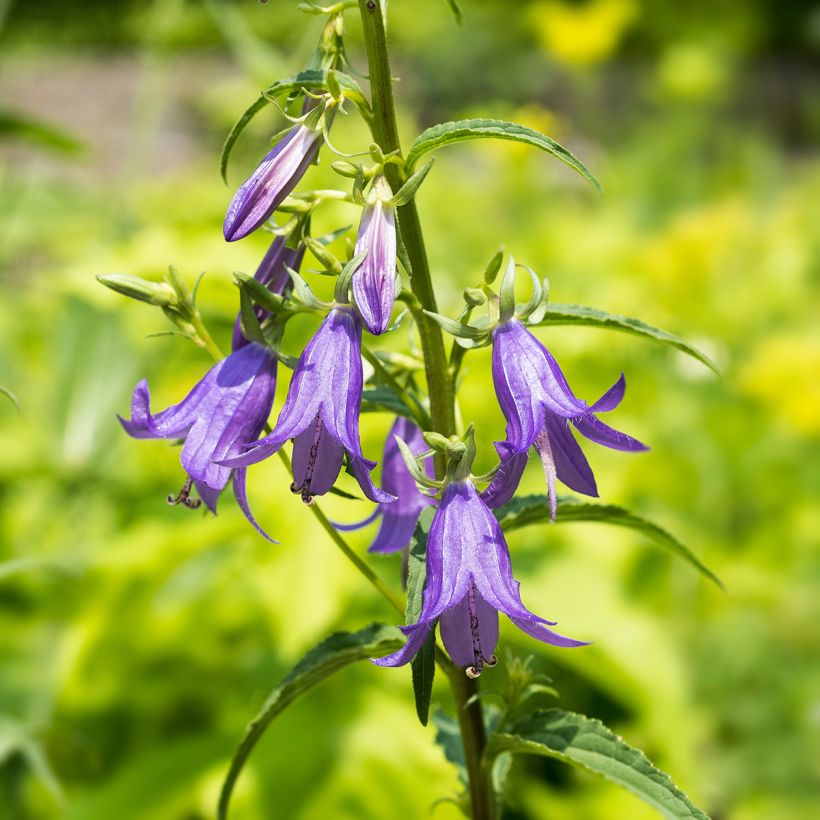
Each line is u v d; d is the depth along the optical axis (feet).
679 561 2.45
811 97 9.37
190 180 3.78
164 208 2.95
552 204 4.63
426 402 1.40
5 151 4.08
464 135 1.28
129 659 1.97
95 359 2.27
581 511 1.39
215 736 1.87
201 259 2.16
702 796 2.01
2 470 2.21
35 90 8.66
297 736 1.82
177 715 2.02
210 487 1.29
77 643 1.98
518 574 2.08
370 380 1.39
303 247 1.32
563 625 1.98
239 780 1.78
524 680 1.37
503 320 1.29
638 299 3.06
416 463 1.28
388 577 1.98
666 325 3.05
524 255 3.48
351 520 1.86
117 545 1.86
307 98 1.33
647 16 11.35
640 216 5.68
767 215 5.59
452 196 3.91
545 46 9.57
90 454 2.21
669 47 10.90
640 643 2.00
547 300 1.29
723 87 8.71
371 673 1.97
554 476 1.29
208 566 1.97
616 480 2.42
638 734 2.07
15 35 12.42
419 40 9.94
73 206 2.83
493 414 2.10
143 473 2.31
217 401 1.30
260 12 9.45
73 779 1.97
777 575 2.70
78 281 2.18
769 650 2.46
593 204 5.43
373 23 1.29
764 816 2.20
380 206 1.28
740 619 2.51
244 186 1.29
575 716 1.35
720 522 2.89
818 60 11.37
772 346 3.39
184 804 1.77
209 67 8.17
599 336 2.39
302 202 1.31
